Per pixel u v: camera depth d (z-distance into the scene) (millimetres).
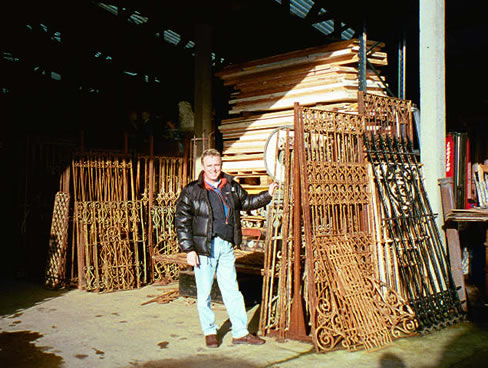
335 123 4699
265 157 5469
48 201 7723
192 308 5551
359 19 6055
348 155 4828
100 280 6668
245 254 6418
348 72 6152
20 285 6863
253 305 5734
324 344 4113
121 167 6957
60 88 11320
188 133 10547
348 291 4305
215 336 4242
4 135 8969
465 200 6984
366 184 4824
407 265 4898
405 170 5242
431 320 4703
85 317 5176
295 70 6492
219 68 11117
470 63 10609
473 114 10641
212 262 4211
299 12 10156
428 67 5523
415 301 4695
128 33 10172
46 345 4277
